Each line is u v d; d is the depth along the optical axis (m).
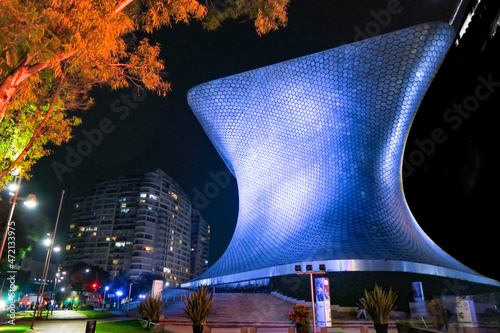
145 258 109.88
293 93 38.38
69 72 11.37
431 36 32.38
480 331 12.40
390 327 17.70
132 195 118.56
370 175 35.47
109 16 8.48
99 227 116.88
